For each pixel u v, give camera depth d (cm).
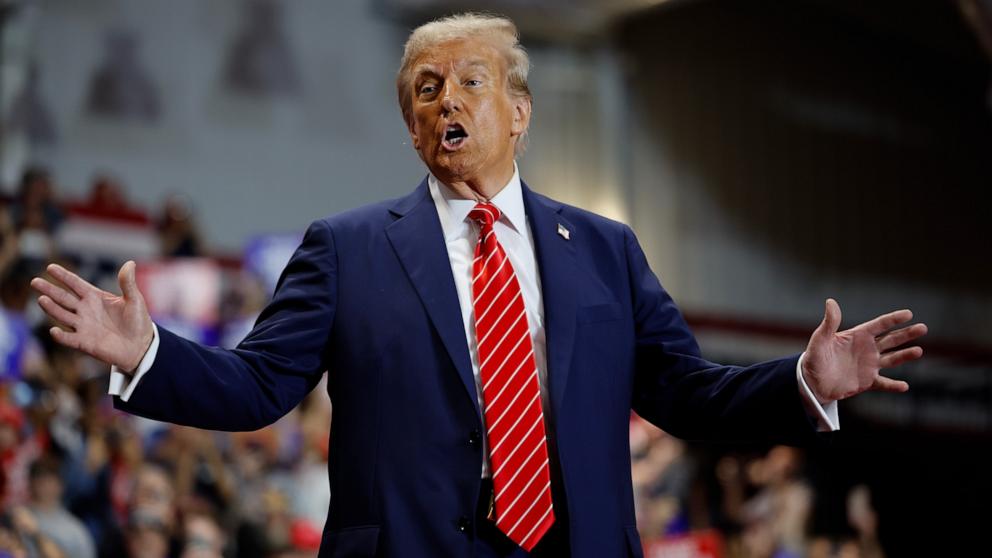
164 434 1305
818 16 3120
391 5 2555
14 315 1247
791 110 3072
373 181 2494
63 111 2116
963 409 2481
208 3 2311
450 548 358
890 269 3097
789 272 3008
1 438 1045
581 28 2848
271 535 1143
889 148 3142
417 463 365
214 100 2298
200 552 1050
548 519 364
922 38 3095
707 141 2966
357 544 364
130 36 2206
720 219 2948
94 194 1816
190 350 360
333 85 2461
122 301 352
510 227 403
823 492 1983
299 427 1379
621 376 393
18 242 1534
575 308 390
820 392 371
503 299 382
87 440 1162
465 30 405
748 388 385
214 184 2283
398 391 373
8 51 2061
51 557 980
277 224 2350
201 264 1584
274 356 379
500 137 398
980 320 3183
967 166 3212
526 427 369
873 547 1816
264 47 2370
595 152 2839
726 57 3017
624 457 388
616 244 417
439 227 399
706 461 1855
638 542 383
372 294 387
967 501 2361
